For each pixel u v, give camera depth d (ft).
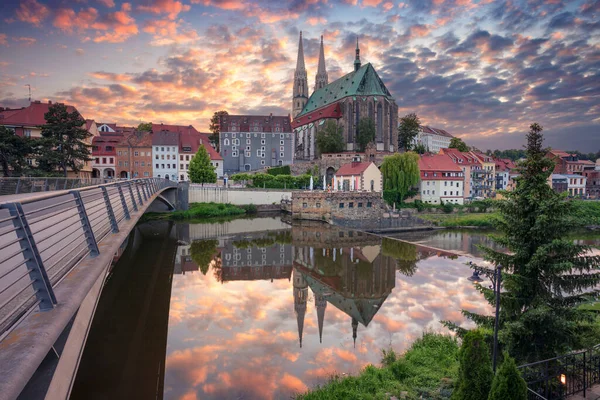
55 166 210.79
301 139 504.43
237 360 67.97
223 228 233.35
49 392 22.97
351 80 478.59
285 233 222.48
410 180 303.07
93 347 64.75
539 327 48.75
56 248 37.93
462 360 40.47
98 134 403.13
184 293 107.76
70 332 29.40
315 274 134.10
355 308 97.45
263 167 457.68
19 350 15.12
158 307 94.02
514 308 51.19
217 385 59.57
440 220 266.16
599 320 65.26
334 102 482.28
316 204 271.49
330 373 63.93
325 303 101.40
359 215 268.82
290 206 306.35
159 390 57.26
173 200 287.89
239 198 322.55
